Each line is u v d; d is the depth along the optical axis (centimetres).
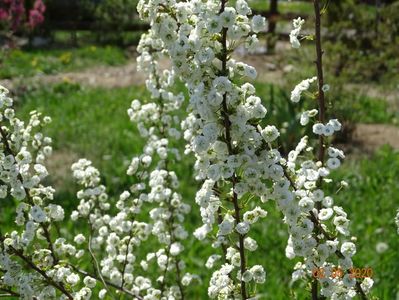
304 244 238
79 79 1523
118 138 968
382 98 1245
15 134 292
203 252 554
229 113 222
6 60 1608
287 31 1961
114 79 1534
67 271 272
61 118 1109
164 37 230
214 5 220
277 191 231
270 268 521
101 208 376
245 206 246
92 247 366
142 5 231
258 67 1482
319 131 256
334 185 723
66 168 821
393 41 1177
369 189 745
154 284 489
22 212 282
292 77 1123
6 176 278
